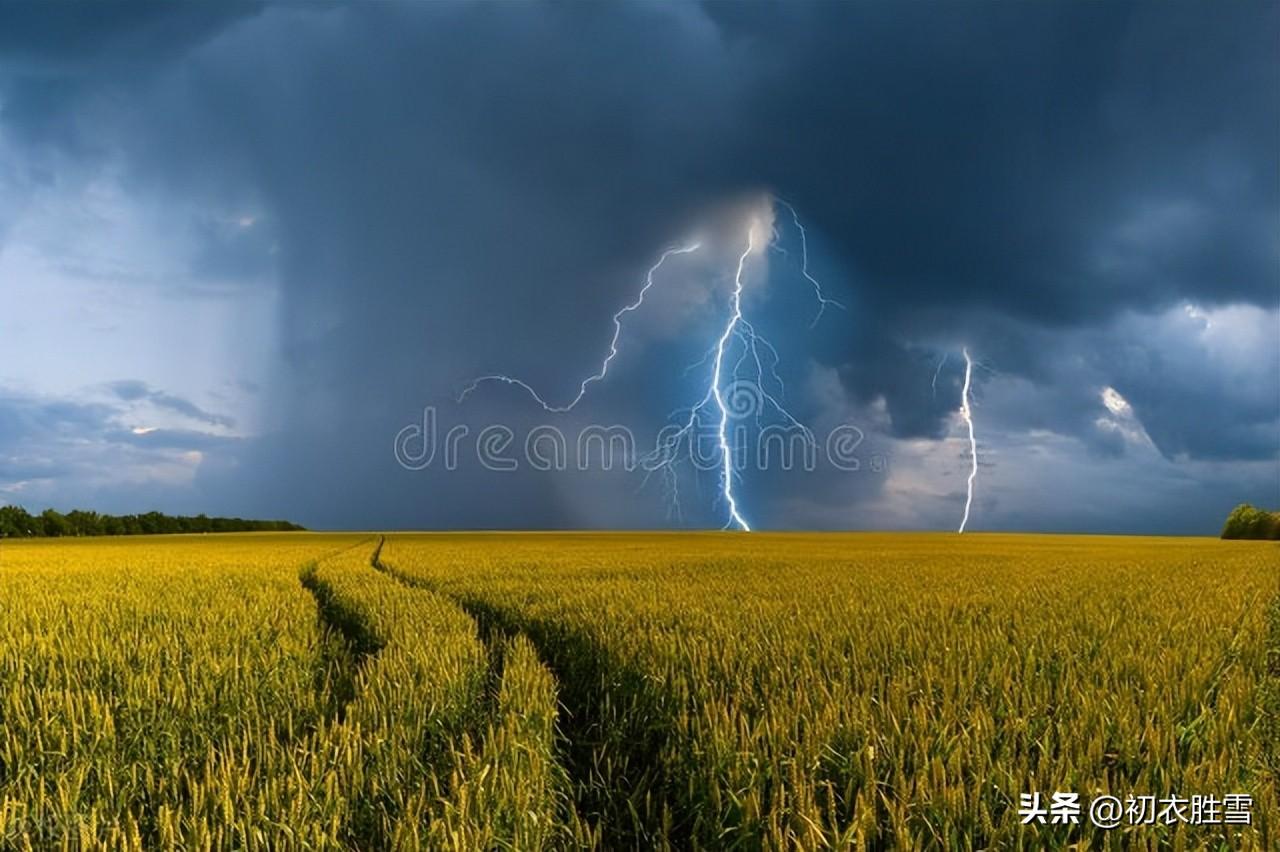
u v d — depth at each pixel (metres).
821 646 9.12
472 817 4.71
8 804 4.80
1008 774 4.77
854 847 4.39
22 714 6.79
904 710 6.09
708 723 6.02
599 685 8.69
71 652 9.55
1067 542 66.19
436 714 6.96
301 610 13.89
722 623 11.03
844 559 32.44
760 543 57.41
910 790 4.76
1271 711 6.95
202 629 11.55
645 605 13.47
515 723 6.24
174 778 5.41
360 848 4.79
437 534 95.88
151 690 7.44
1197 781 4.73
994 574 22.70
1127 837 4.44
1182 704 6.49
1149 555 38.31
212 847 4.51
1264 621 11.59
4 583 20.78
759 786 5.16
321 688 8.62
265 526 145.62
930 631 10.41
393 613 13.12
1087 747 5.42
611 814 5.91
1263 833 4.31
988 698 6.73
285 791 4.89
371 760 5.63
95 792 5.34
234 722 6.79
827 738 5.57
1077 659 8.27
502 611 14.02
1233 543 65.25
